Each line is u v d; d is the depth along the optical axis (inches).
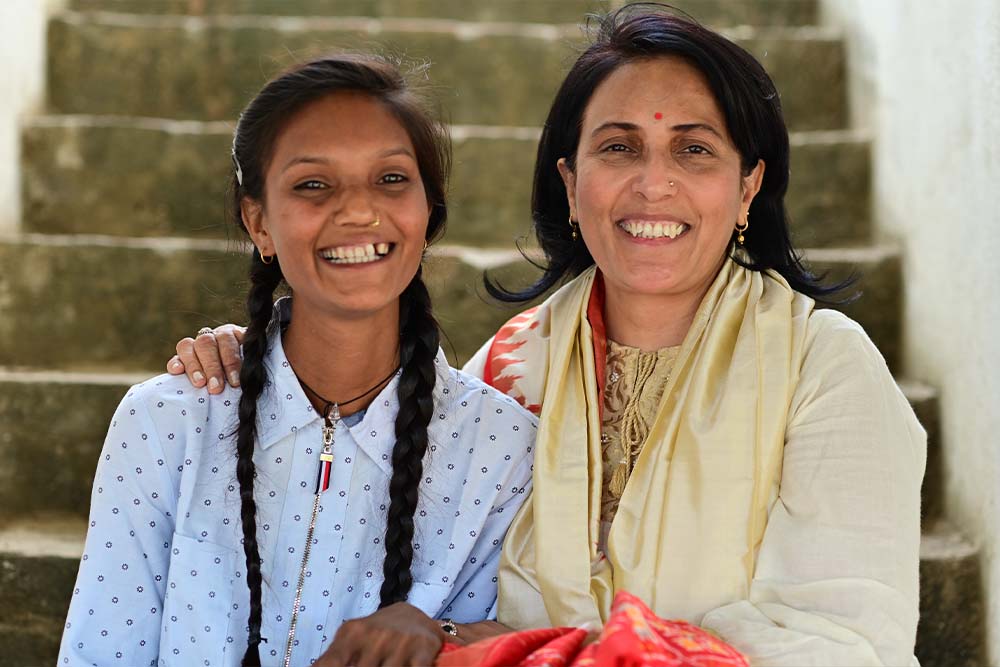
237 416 66.6
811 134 129.3
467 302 110.6
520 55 139.9
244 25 139.3
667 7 72.8
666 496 65.8
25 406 102.3
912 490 63.4
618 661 53.4
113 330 113.6
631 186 67.3
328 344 66.1
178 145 126.4
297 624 65.6
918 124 107.2
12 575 92.3
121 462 65.6
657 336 71.6
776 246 73.7
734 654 57.1
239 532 65.5
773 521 64.6
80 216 126.1
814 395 65.7
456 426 69.6
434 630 61.1
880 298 111.4
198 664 64.3
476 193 126.3
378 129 64.2
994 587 86.0
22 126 125.3
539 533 66.8
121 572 65.4
